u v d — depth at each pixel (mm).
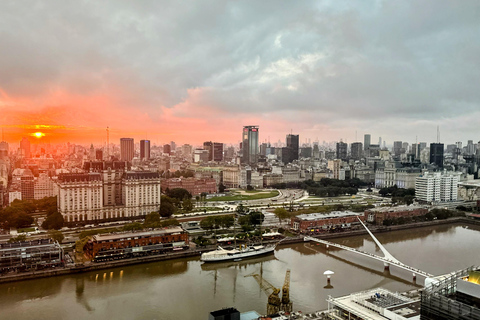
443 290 188625
